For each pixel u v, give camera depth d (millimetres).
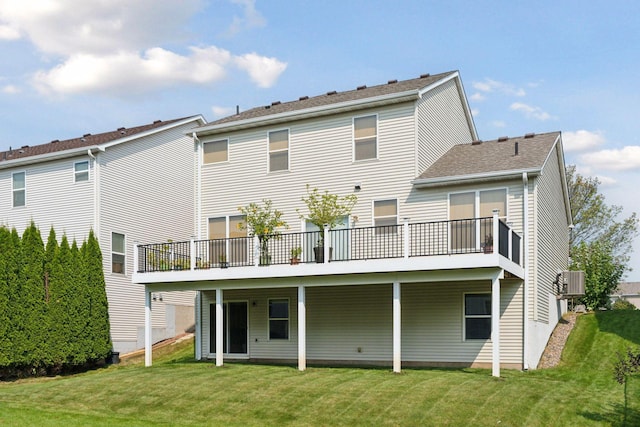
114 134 27391
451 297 18109
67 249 20391
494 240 15094
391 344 18625
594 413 12320
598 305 27234
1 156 27281
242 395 13805
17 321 18844
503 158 18672
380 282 16391
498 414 11922
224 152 21484
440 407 12289
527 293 17266
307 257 19125
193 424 12281
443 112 21031
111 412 13375
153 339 25422
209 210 21453
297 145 20297
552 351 18578
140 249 19672
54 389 15375
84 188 23719
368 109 19297
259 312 20703
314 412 12500
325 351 19484
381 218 18812
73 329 20016
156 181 26359
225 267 18453
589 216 39500
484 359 17516
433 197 18266
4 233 19078
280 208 20266
